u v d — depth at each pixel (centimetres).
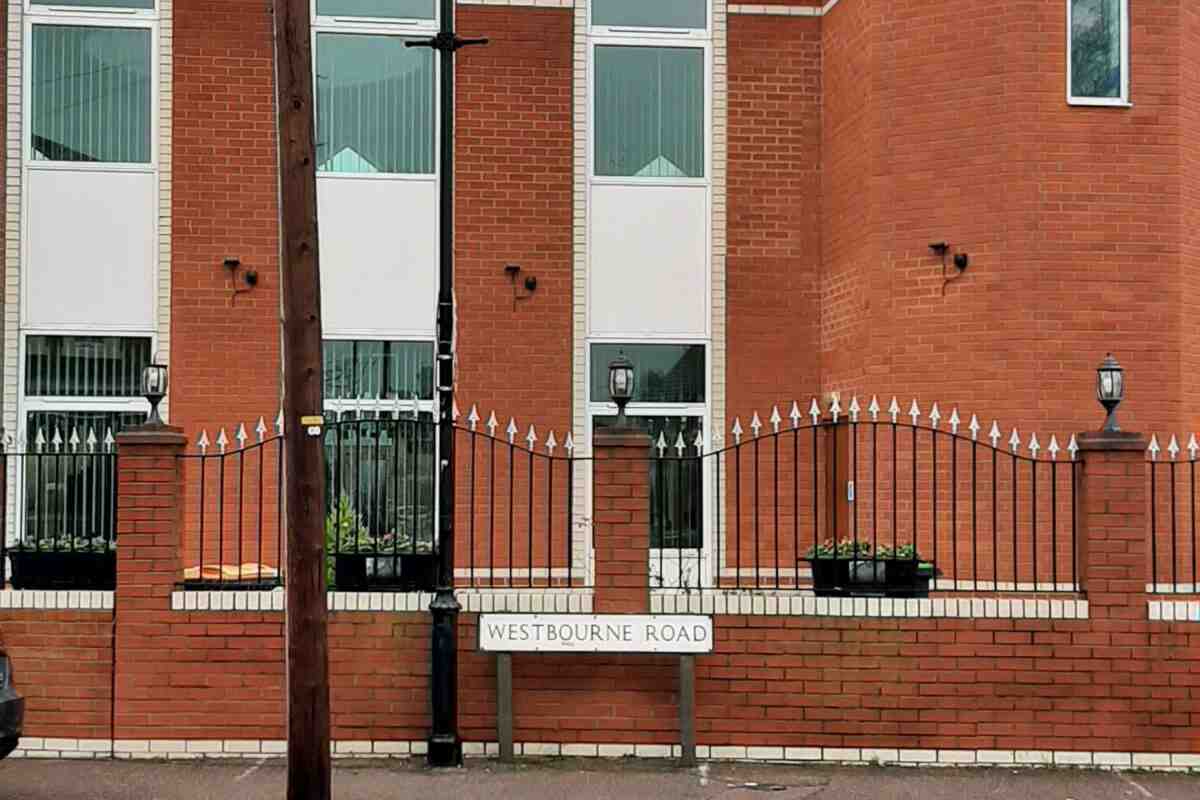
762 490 1291
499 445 1272
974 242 1157
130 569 903
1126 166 1155
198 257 1273
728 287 1319
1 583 920
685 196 1321
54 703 898
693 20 1333
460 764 879
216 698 900
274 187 1285
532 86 1311
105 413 1266
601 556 899
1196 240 1181
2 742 754
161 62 1279
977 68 1162
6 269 1262
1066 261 1143
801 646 902
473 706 905
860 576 916
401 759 894
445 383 888
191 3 1283
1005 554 1122
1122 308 1146
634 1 1329
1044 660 898
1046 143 1147
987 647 899
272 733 899
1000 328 1144
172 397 1263
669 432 1306
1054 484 925
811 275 1323
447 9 898
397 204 1304
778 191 1324
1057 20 1153
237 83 1285
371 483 1135
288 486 760
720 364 1308
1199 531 1124
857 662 901
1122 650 898
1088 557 905
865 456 1188
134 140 1290
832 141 1304
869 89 1209
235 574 1003
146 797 806
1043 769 890
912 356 1177
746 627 902
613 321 1309
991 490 1130
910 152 1188
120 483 906
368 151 1309
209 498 1248
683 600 907
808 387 1316
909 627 901
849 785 845
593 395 1303
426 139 1313
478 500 1269
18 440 1108
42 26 1286
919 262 1180
